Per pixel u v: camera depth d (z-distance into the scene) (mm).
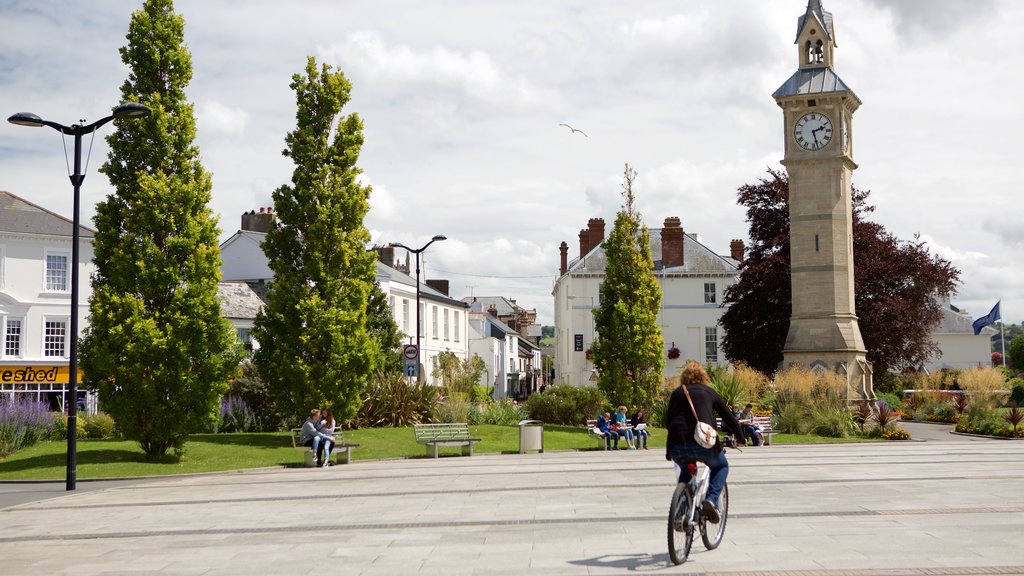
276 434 31031
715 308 66500
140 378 24531
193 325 24969
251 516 14031
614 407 36344
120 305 24594
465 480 18906
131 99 25172
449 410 34875
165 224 25125
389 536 11578
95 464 24156
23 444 27578
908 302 47500
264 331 30062
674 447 9336
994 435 34156
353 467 24125
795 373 36062
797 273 41781
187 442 28125
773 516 12219
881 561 8938
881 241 50062
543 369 125250
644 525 11875
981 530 10750
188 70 26156
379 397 33531
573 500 14836
